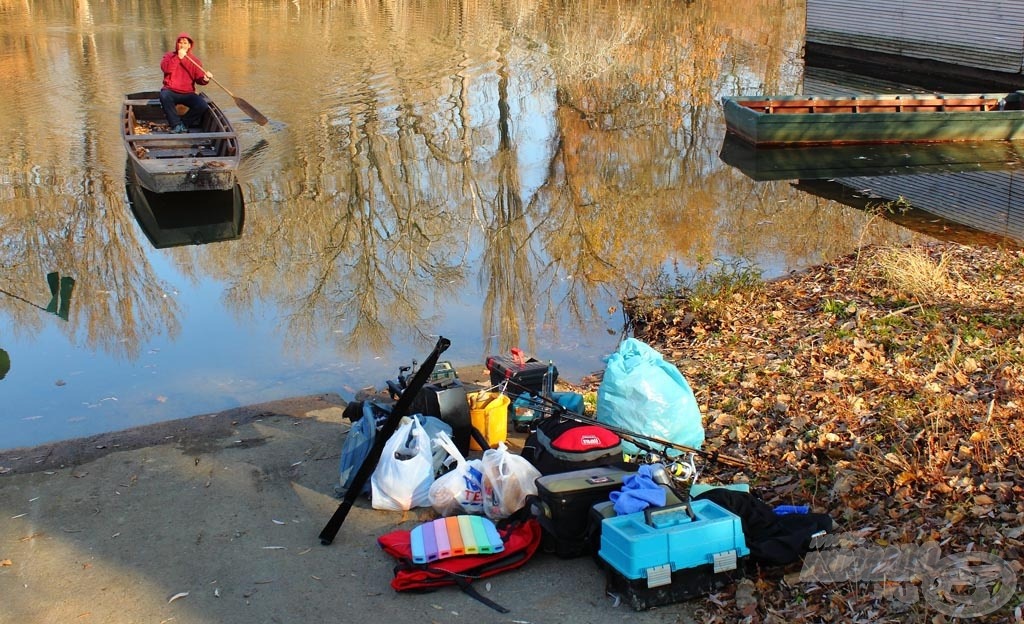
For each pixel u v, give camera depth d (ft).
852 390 21.56
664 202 46.26
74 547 16.58
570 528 15.44
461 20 97.86
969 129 59.98
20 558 16.26
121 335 31.17
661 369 19.35
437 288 35.17
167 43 84.12
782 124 57.57
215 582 15.43
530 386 21.52
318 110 61.62
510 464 16.47
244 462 19.67
